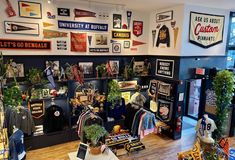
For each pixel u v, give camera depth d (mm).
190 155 2535
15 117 4223
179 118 5199
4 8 4156
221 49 5617
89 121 3633
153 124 4125
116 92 5320
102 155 2988
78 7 4859
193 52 5109
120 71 5797
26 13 4359
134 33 5723
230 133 5492
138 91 5875
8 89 3797
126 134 4250
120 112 5562
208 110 5656
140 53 5934
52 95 4711
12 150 3150
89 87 5383
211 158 2520
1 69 3512
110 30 5359
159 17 5480
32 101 4625
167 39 5258
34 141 4508
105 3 4855
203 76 5289
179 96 5094
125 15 5488
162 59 5492
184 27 4816
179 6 4812
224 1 4457
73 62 5117
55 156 4285
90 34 5125
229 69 5590
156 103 5648
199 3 4672
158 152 4586
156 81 5652
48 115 4645
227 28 5574
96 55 5297
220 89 4832
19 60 4500
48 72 4586
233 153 2992
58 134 4766
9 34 4270
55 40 4746
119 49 5578
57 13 4664
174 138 5238
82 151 2867
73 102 4996
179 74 5008
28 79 4469
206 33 5211
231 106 5336
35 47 4559
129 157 4324
